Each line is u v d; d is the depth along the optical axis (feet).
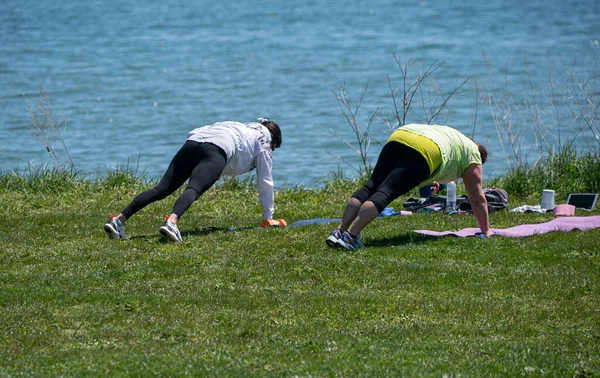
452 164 85.40
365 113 289.33
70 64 456.86
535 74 351.46
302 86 367.04
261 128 96.27
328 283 71.92
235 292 69.15
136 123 290.35
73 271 76.18
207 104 329.31
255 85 374.22
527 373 50.11
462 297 67.26
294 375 49.44
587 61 339.16
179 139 264.11
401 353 53.72
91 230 94.73
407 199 114.93
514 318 61.93
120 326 59.77
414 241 86.63
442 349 54.65
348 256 79.56
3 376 48.93
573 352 53.98
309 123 277.85
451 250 81.71
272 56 483.51
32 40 594.65
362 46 519.60
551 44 485.15
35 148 239.30
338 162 217.77
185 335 57.88
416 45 512.22
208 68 439.22
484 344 55.57
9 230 94.73
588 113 161.27
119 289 70.28
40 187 127.54
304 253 81.97
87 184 129.39
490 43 507.30
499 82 334.65
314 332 59.00
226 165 93.56
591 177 123.03
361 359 52.54
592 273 73.00
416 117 251.19
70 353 53.57
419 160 83.92
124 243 86.94
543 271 73.92
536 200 117.19
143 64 458.50
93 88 372.17
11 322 60.13
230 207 111.65
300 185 139.44
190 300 66.54
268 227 94.27
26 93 355.56
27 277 73.82
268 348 54.95
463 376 49.32
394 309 64.39
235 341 56.49
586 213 104.88
